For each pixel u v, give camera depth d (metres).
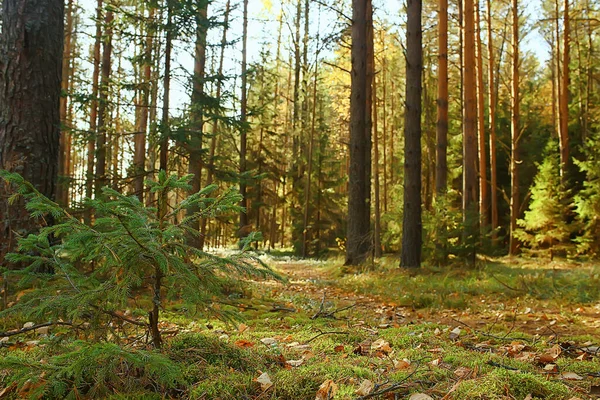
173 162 9.80
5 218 5.58
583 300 7.05
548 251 17.19
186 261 2.71
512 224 19.25
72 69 20.06
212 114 9.96
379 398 2.40
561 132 18.78
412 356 3.27
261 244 33.03
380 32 23.06
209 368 2.68
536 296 7.53
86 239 2.43
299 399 2.43
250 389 2.49
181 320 4.45
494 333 4.63
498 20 22.97
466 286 8.57
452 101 29.09
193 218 2.81
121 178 8.57
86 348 2.08
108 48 15.45
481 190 19.30
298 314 5.41
